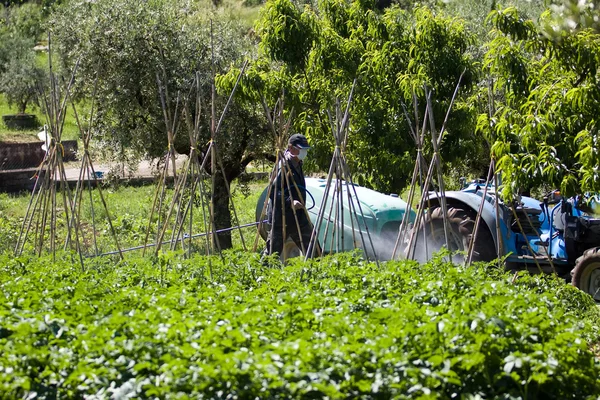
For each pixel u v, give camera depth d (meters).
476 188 13.57
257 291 8.45
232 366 5.51
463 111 14.16
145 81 17.55
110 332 6.24
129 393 5.57
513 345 6.12
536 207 13.32
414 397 5.56
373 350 5.85
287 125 11.50
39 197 12.10
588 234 12.02
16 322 6.87
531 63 10.91
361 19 15.75
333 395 5.27
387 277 8.76
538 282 9.59
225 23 19.42
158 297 7.62
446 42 14.58
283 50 15.13
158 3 18.36
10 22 48.25
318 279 9.23
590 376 6.21
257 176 31.19
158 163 18.38
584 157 9.30
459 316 6.45
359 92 14.69
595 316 9.48
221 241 18.72
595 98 9.53
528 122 9.79
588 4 9.57
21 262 10.46
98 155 18.36
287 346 5.85
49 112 11.75
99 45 17.62
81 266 10.55
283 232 11.36
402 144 14.45
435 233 13.34
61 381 5.83
